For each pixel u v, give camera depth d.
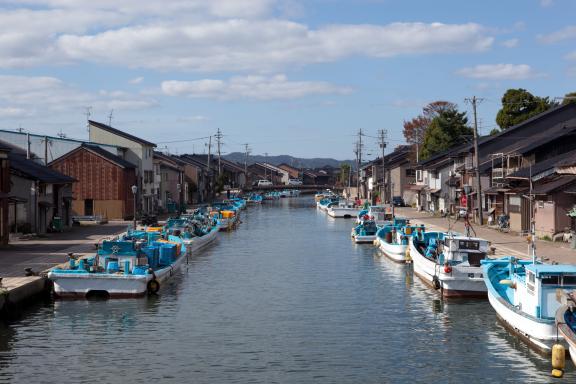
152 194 83.44
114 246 30.70
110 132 78.44
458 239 30.95
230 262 42.34
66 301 29.06
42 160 69.50
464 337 23.12
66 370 19.75
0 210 40.47
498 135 65.56
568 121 58.69
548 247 38.94
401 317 26.20
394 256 42.19
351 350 21.72
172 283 34.03
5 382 18.72
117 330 24.27
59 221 52.38
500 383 18.48
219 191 142.25
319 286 33.25
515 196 50.81
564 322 18.84
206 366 20.08
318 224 76.88
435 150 95.88
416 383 18.61
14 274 29.95
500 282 24.58
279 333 23.88
